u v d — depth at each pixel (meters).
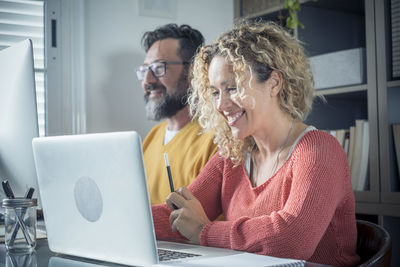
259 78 1.19
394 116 2.08
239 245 1.01
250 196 1.27
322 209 1.02
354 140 2.20
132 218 0.83
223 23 2.81
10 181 1.24
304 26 2.47
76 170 0.90
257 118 1.20
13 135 1.19
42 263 0.93
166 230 1.33
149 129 2.57
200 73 1.36
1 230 1.25
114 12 2.49
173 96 2.11
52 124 2.36
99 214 0.88
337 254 1.13
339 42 2.62
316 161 1.08
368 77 2.12
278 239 0.98
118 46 2.49
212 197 1.40
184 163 1.82
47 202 1.00
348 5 2.50
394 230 2.10
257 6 2.70
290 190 1.13
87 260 0.95
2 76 1.22
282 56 1.22
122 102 2.50
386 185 2.05
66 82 2.39
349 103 2.60
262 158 1.29
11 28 2.33
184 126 2.01
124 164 0.81
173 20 2.65
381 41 2.07
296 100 1.25
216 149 1.69
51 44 2.37
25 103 1.15
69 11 2.40
